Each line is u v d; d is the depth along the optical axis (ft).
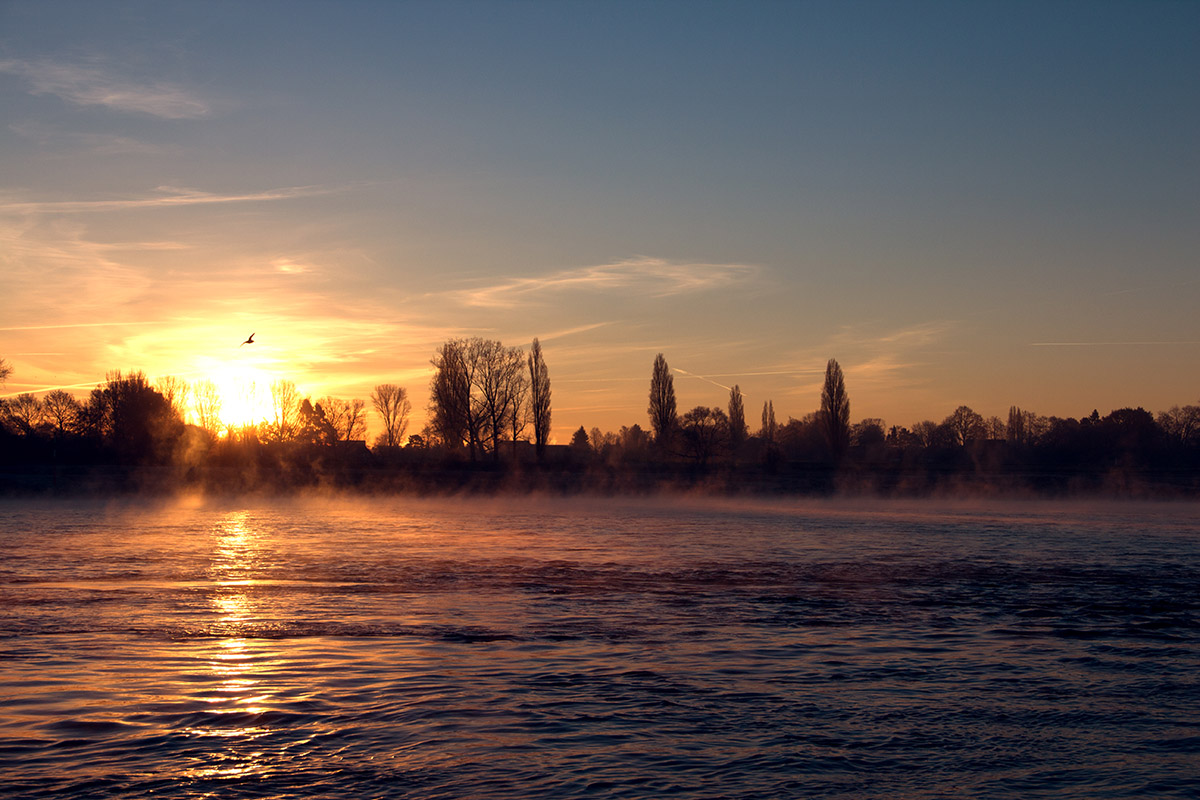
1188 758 47.65
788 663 67.82
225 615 85.92
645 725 51.47
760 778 43.75
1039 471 388.98
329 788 41.78
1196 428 541.34
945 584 115.03
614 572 124.67
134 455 367.25
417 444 537.24
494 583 111.96
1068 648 74.79
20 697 55.42
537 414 395.55
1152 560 147.64
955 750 48.32
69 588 103.91
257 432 459.32
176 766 44.19
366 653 69.21
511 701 55.98
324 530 193.67
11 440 364.79
